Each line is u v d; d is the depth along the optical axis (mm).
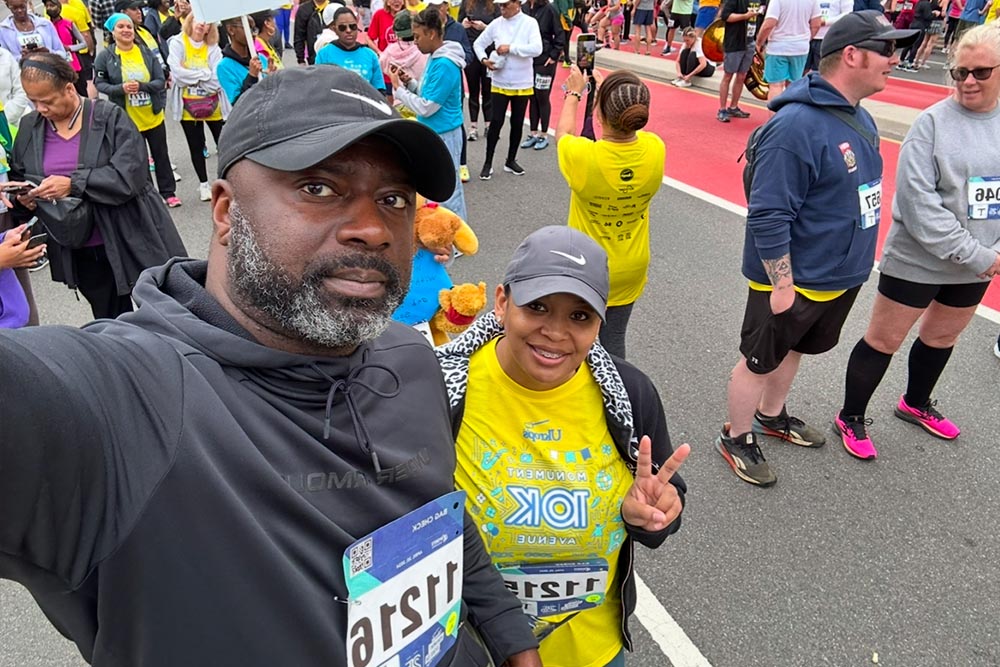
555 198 7043
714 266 5559
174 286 1000
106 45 6473
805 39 8898
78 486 749
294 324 910
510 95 7273
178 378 841
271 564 841
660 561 2852
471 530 1389
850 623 2578
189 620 802
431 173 975
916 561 2852
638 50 14828
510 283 1550
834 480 3311
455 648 1230
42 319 4906
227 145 919
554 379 1547
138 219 3424
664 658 2443
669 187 7242
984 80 2809
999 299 4895
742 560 2855
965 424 3689
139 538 770
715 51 10094
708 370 4188
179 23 10109
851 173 2762
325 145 848
